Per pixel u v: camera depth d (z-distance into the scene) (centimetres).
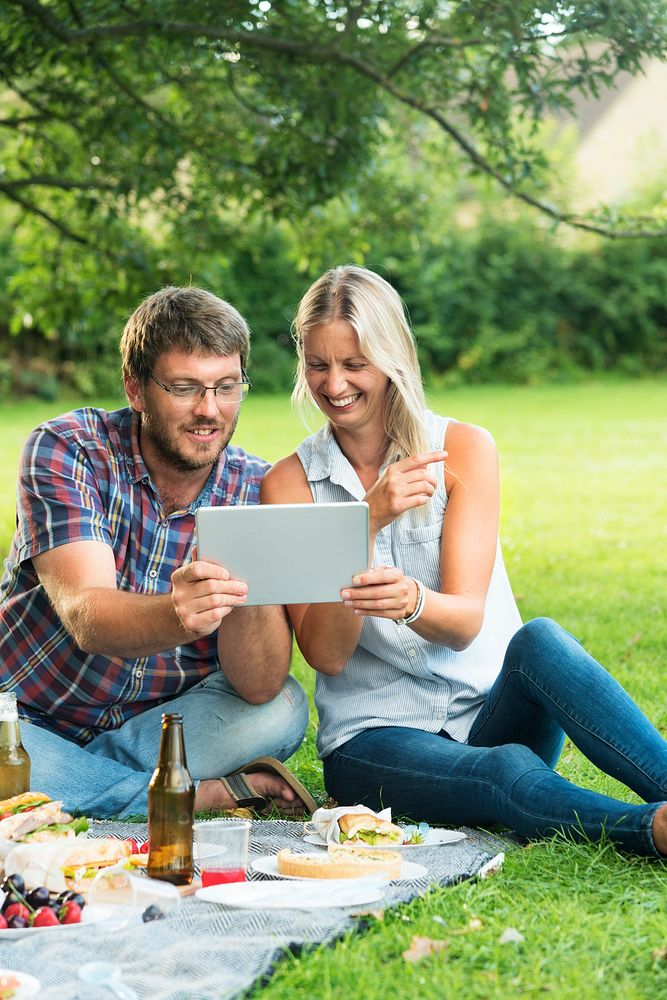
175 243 910
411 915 246
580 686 291
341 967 220
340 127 712
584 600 715
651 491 1202
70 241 924
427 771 309
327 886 255
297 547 294
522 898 257
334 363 323
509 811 290
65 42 623
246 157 820
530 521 1042
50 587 324
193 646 359
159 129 776
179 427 325
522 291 2614
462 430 344
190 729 351
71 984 208
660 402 2147
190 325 319
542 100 608
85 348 2328
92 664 344
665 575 797
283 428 1731
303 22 652
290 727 362
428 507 335
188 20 635
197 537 290
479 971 223
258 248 928
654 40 545
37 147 900
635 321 2662
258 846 300
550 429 1745
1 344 2277
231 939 227
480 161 682
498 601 349
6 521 1046
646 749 281
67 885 252
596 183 2736
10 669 346
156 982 212
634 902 252
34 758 332
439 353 2569
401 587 302
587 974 219
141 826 323
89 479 336
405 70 659
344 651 327
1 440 1700
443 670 333
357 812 295
